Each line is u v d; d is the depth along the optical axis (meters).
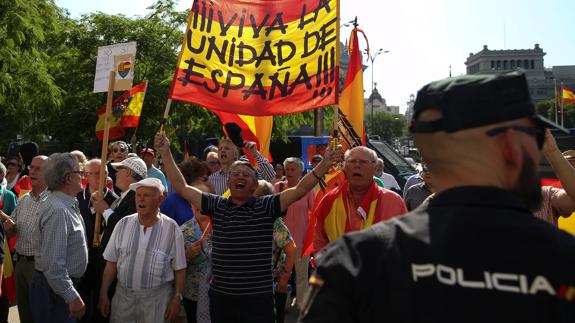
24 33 10.02
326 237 4.69
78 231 4.09
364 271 1.21
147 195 4.25
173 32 17.48
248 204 4.18
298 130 34.41
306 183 4.10
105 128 4.83
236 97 4.59
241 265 4.05
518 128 1.23
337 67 4.33
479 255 1.14
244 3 4.72
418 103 1.32
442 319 1.12
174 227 4.44
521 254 1.13
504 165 1.24
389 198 4.53
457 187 1.25
